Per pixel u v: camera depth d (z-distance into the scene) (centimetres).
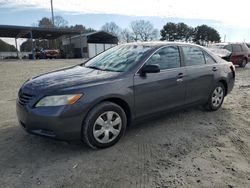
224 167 356
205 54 562
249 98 746
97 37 4419
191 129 486
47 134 361
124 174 332
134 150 396
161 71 459
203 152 397
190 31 7938
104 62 479
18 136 441
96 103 377
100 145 391
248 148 419
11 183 311
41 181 315
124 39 7306
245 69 1576
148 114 446
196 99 532
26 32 3784
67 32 3950
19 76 1271
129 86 411
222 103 631
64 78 405
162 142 427
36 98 364
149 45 485
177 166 354
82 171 336
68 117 355
